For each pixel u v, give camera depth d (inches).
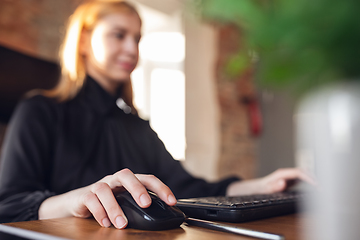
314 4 6.6
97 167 42.4
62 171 40.2
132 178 20.1
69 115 44.1
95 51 46.4
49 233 16.4
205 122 127.8
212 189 44.1
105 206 18.9
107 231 17.1
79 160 41.4
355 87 7.3
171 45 122.5
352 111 8.3
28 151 37.6
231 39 135.6
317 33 6.6
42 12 80.3
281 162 147.2
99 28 46.2
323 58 6.7
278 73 7.3
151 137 52.9
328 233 9.9
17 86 64.8
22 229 17.3
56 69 72.4
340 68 6.8
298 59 7.0
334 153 9.0
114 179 20.8
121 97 56.0
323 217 10.0
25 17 77.3
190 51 124.6
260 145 153.4
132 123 51.6
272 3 7.4
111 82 49.6
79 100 46.4
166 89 121.1
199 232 17.2
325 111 8.8
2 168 35.6
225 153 137.6
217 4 8.4
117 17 46.3
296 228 18.5
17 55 65.4
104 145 44.9
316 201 10.2
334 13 6.4
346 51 6.5
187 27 122.6
